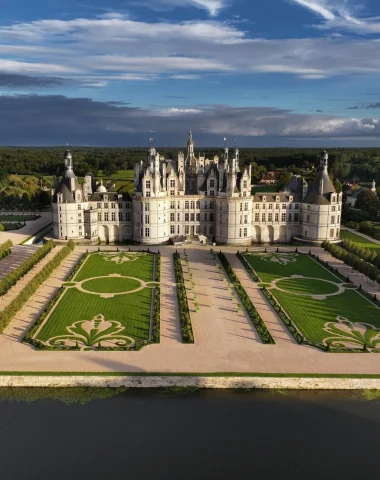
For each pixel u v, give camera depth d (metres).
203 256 177.00
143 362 89.69
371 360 91.88
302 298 128.38
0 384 82.94
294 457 67.12
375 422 74.69
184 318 110.19
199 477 63.22
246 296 128.00
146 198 192.12
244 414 76.44
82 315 113.38
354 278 148.88
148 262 166.12
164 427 72.94
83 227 197.38
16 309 110.75
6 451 67.44
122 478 62.72
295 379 84.00
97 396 80.38
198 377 84.06
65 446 68.56
